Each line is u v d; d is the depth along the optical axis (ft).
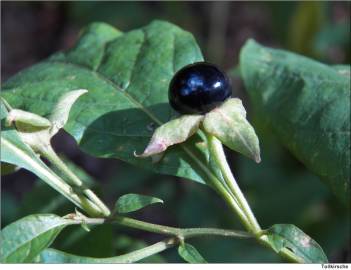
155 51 0.84
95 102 0.81
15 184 1.81
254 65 0.92
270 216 1.34
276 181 1.38
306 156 0.84
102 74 0.84
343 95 0.85
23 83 0.84
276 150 1.39
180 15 1.86
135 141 0.78
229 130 0.71
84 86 0.82
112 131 0.78
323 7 1.46
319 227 1.32
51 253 0.68
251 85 0.91
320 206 1.34
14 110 0.69
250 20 2.10
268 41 2.06
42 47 2.13
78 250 0.87
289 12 1.54
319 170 0.83
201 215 1.46
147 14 1.85
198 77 0.72
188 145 0.76
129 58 0.84
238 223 1.40
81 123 0.79
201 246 1.30
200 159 0.76
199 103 0.71
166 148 0.76
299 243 0.69
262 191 1.38
